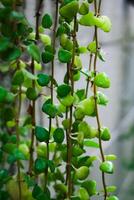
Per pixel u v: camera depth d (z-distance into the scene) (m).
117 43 1.76
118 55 1.80
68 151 0.61
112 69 1.74
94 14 0.59
